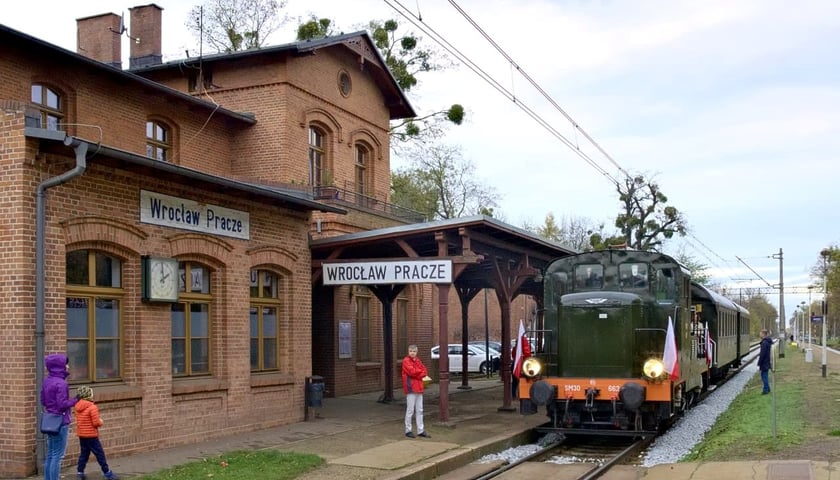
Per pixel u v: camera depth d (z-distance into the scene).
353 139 23.86
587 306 15.30
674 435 15.80
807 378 27.31
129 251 12.35
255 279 15.65
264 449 12.74
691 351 18.66
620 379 14.86
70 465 11.17
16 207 10.67
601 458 13.98
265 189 14.58
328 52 22.69
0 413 10.65
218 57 21.00
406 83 33.84
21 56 15.31
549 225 65.19
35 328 10.73
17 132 10.70
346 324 22.33
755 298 131.62
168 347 13.00
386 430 15.34
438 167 51.44
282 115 20.78
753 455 11.69
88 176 11.60
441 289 16.25
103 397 11.67
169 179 12.98
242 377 14.74
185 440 13.32
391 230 16.14
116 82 17.45
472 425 16.42
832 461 10.81
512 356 19.22
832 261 61.59
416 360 14.81
